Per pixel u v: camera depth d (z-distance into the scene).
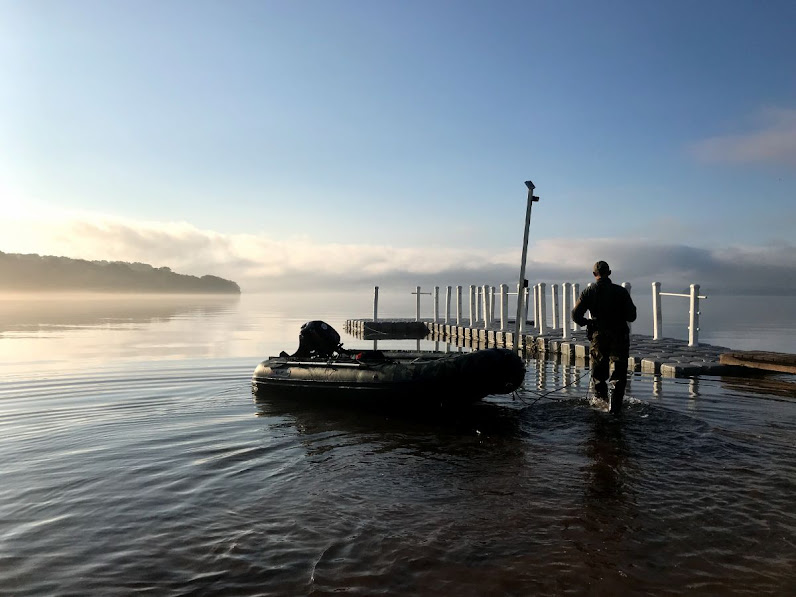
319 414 7.62
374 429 6.72
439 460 5.36
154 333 24.98
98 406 8.12
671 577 3.11
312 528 3.80
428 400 7.65
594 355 7.49
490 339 20.03
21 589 3.05
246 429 6.72
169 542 3.61
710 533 3.64
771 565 3.22
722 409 7.27
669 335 24.75
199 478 4.88
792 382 9.55
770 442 5.68
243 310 60.62
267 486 4.66
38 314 47.34
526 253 8.55
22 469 5.14
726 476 4.70
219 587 3.06
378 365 8.12
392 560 3.34
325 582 3.10
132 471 5.07
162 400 8.62
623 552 3.40
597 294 7.35
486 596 2.94
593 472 4.87
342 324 35.59
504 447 5.77
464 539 3.61
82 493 4.52
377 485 4.66
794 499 4.17
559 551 3.43
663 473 4.80
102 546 3.57
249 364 13.02
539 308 18.98
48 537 3.71
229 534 3.72
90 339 21.17
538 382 10.17
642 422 6.62
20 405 8.20
